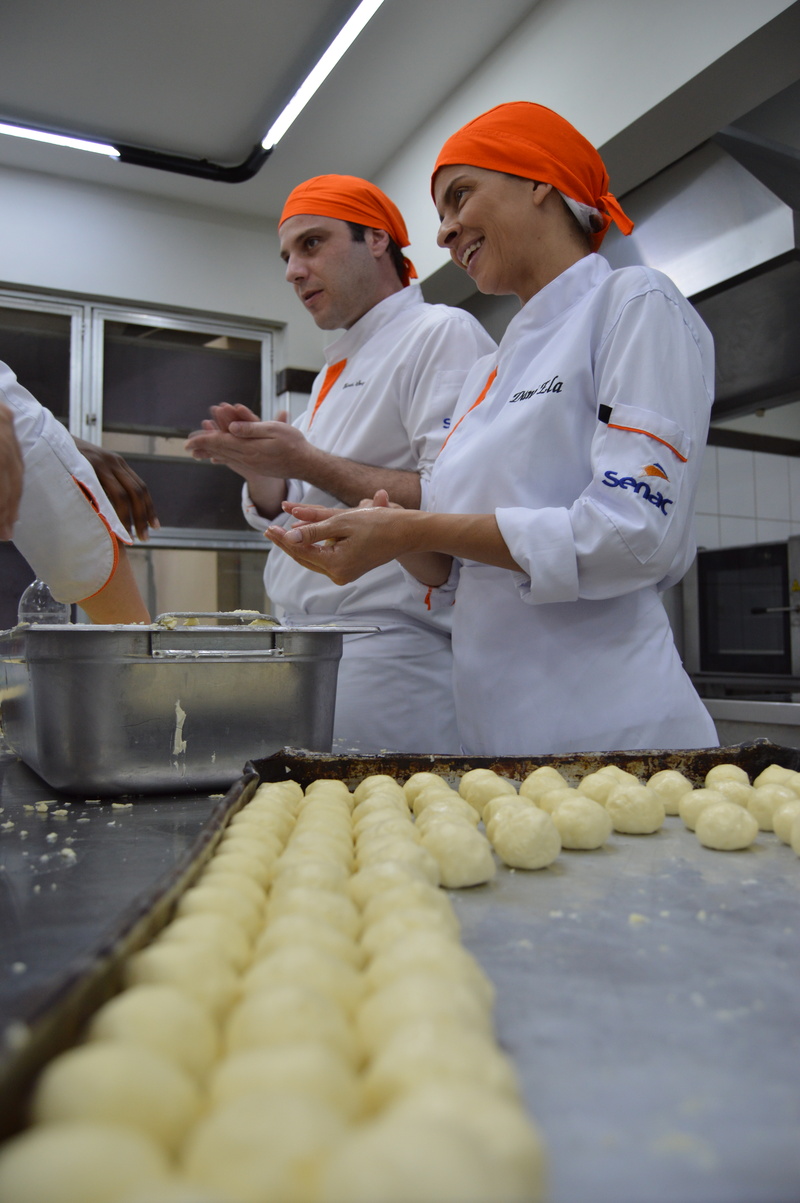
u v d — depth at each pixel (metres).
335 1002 0.48
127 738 1.06
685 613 3.45
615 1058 0.45
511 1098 0.38
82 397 3.48
